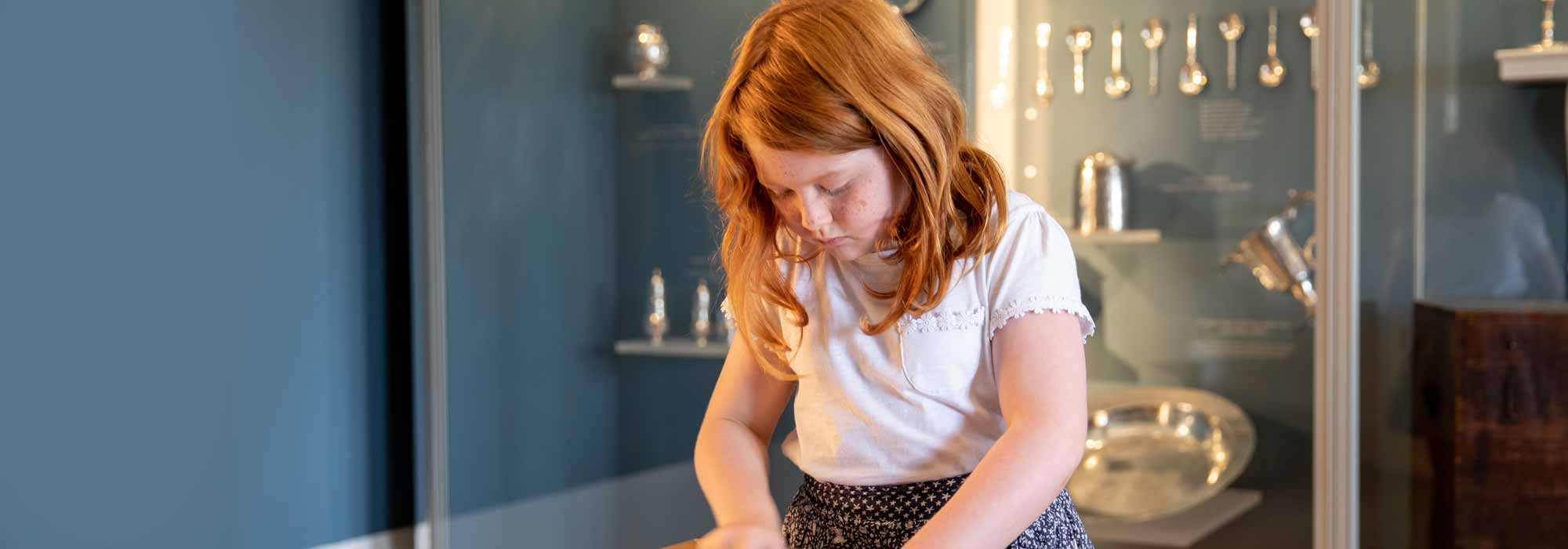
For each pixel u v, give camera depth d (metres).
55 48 2.28
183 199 2.49
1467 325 2.07
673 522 2.59
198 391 2.53
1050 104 2.34
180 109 2.48
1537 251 2.22
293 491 2.72
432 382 2.86
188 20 2.48
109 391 2.38
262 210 2.63
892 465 0.91
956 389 0.89
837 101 0.76
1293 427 2.21
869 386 0.92
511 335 2.77
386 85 2.91
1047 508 0.91
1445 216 2.24
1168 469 2.31
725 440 0.99
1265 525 2.24
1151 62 2.28
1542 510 2.06
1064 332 0.87
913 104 0.79
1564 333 2.04
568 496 2.70
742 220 0.91
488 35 2.76
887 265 0.90
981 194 0.86
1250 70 2.21
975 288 0.89
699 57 2.53
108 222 2.37
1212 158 2.25
